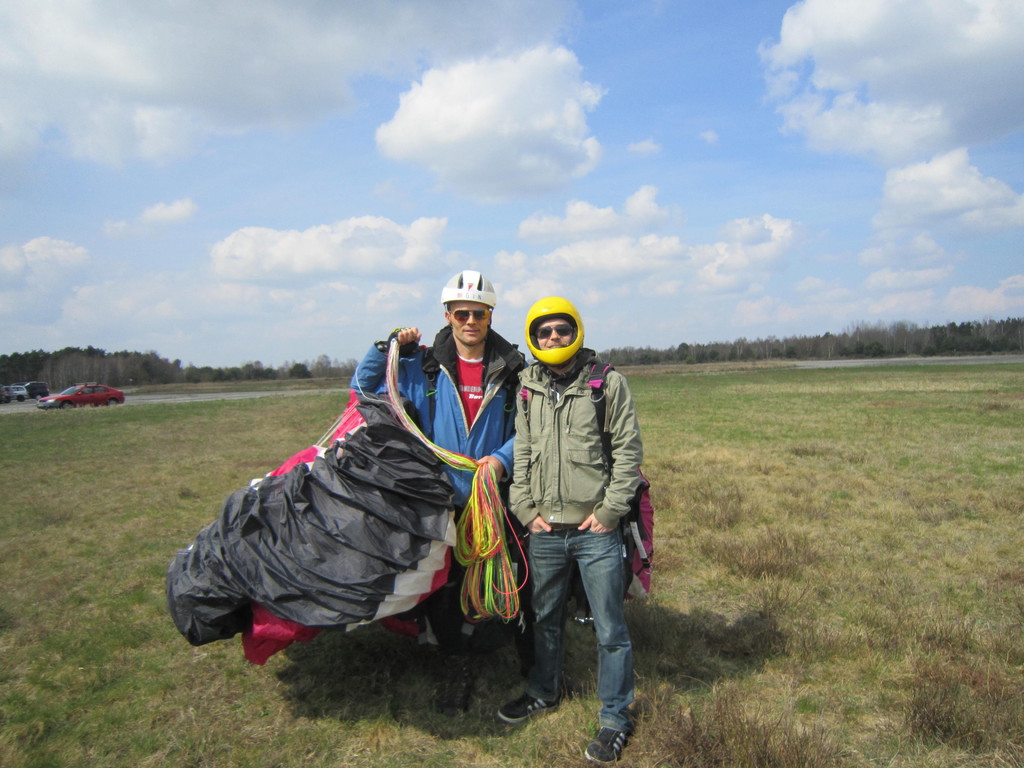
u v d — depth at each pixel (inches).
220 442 558.6
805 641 137.2
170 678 126.7
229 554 96.8
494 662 135.6
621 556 105.3
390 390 115.7
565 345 105.1
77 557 211.6
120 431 677.3
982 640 138.3
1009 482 307.6
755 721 100.7
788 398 923.4
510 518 120.2
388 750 104.1
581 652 139.6
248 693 121.6
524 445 109.3
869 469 351.6
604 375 104.1
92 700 119.1
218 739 106.3
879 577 180.7
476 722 112.6
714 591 175.2
